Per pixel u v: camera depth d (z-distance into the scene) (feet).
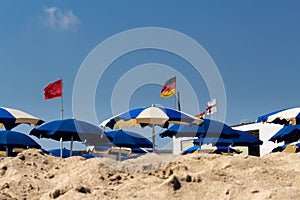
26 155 24.81
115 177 19.90
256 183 18.45
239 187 17.69
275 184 18.37
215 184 18.26
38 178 21.36
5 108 55.36
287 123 57.06
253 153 97.91
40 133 48.57
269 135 92.84
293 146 56.49
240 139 61.52
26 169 22.90
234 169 20.42
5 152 56.18
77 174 21.13
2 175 22.04
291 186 18.12
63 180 20.94
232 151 68.85
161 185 18.02
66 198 17.61
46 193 19.24
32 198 18.95
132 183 18.76
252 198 16.78
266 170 19.71
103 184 19.31
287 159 23.27
